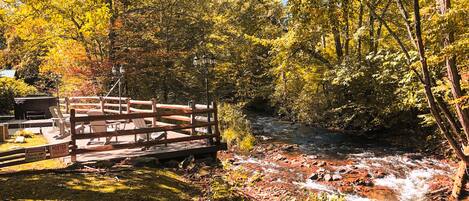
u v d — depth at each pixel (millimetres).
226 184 9414
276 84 29188
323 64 21422
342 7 8469
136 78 24000
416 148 16047
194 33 28578
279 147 17609
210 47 30656
